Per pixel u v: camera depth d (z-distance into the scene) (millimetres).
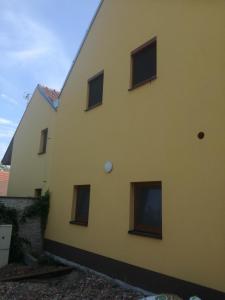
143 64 8508
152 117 7645
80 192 10633
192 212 6164
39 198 12281
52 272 8766
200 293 5758
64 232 10836
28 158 15789
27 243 11469
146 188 7723
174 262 6387
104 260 8516
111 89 9445
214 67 6242
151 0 8328
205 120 6242
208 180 5949
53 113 13508
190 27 6980
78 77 11594
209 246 5723
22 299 6449
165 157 7051
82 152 10500
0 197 11594
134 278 7367
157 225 7219
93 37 10898
